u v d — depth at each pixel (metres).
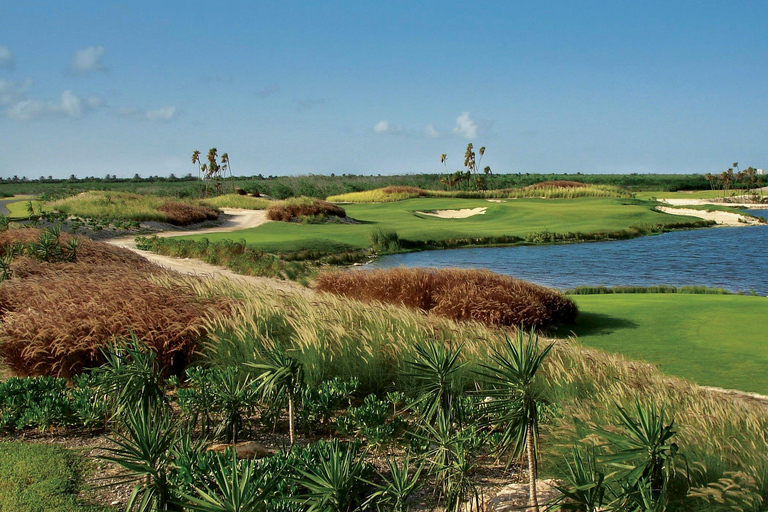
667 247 35.53
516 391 3.23
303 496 3.15
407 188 75.62
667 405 4.93
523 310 12.28
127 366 4.49
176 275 12.03
